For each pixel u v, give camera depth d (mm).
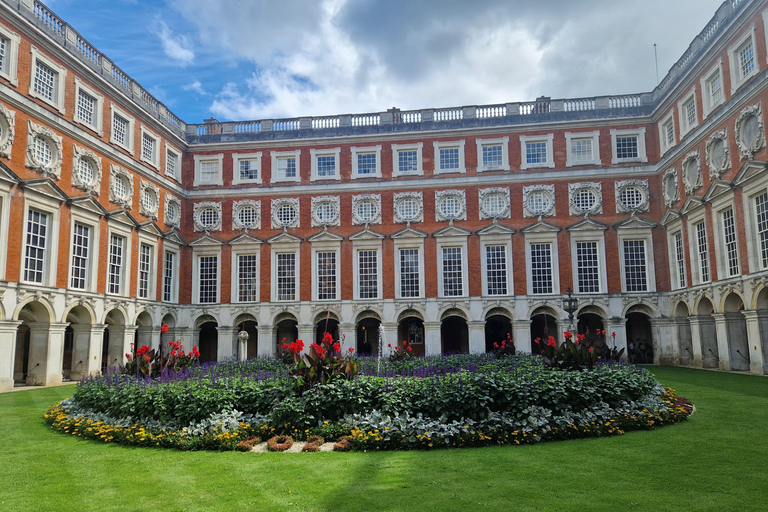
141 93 37812
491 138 41281
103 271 32188
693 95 33781
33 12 27328
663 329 38000
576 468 9930
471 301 39781
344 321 40688
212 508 8266
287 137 43031
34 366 27391
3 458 11594
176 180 42156
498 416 12352
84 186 30625
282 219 42719
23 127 26422
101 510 8305
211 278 42500
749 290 27859
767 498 8211
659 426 13641
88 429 13820
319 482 9367
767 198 26672
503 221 40375
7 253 25047
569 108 41312
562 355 16078
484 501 8281
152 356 18578
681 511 7758
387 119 42594
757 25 26844
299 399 13180
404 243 40938
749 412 15547
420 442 11719
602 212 39656
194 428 12727
